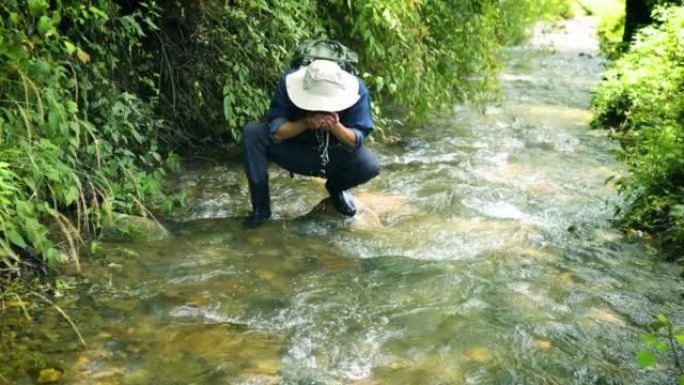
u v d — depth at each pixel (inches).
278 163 180.9
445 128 290.8
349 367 117.9
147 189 177.5
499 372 117.3
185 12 215.6
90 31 177.0
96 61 181.2
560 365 120.0
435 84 255.9
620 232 183.3
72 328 125.0
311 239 172.6
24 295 135.3
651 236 179.0
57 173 136.8
